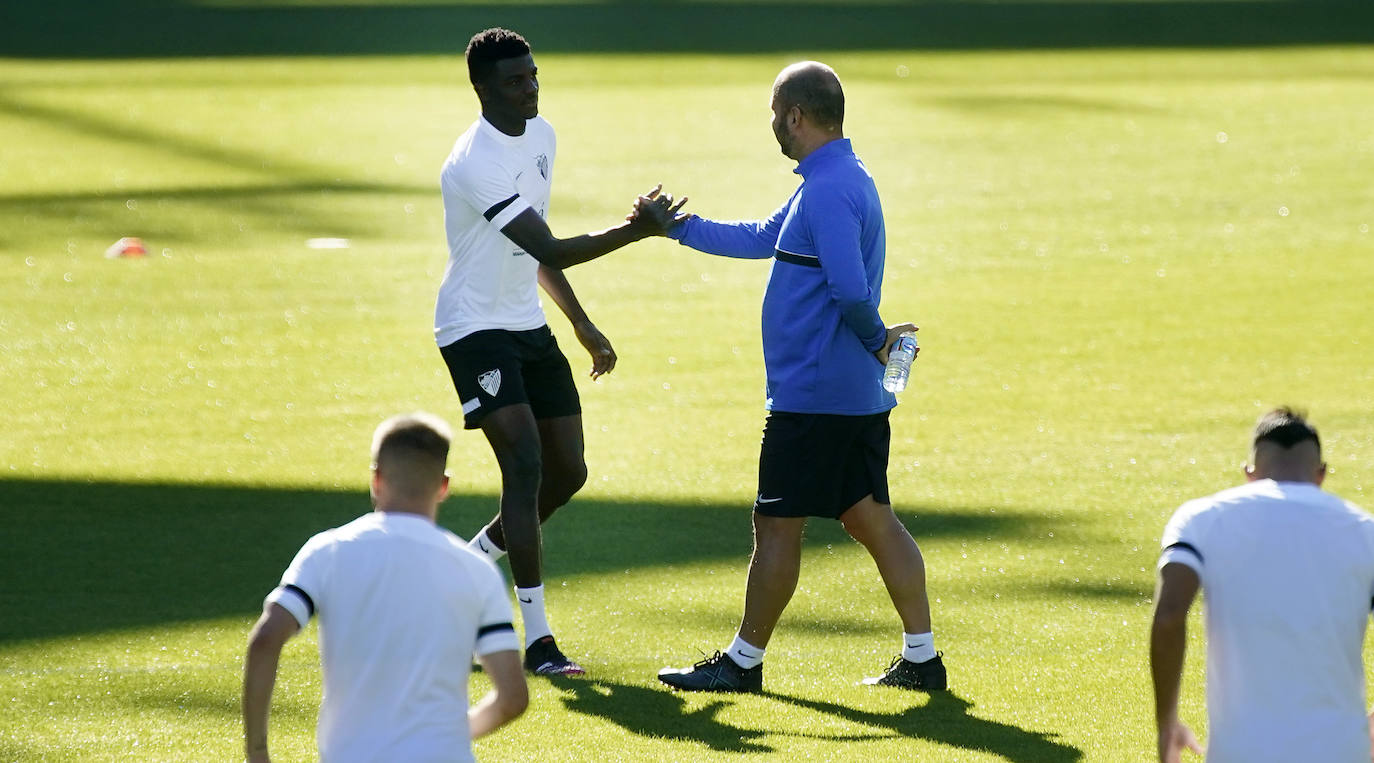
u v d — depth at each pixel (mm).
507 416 19047
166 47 124000
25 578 22172
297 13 148000
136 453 29469
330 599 10922
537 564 18875
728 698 17688
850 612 21125
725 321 42062
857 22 138875
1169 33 128875
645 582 22438
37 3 157250
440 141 76812
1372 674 17953
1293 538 11359
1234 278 46438
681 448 30156
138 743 16078
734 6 152625
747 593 17984
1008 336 39594
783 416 17719
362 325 41031
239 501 26469
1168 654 11383
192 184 64812
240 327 40688
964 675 18469
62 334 39719
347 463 28969
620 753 15773
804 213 17406
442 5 155375
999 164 67875
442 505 26312
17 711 17016
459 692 10992
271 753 15797
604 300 44625
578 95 91812
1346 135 74438
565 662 18703
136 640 19562
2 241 53031
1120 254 50188
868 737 16297
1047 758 15633
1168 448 29812
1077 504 26281
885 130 77625
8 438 30453
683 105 87438
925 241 52375
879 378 17703
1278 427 11961
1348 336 39188
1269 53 113438
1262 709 11227
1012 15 143875
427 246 52125
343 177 66688
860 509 18016
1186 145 72500
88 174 67250
